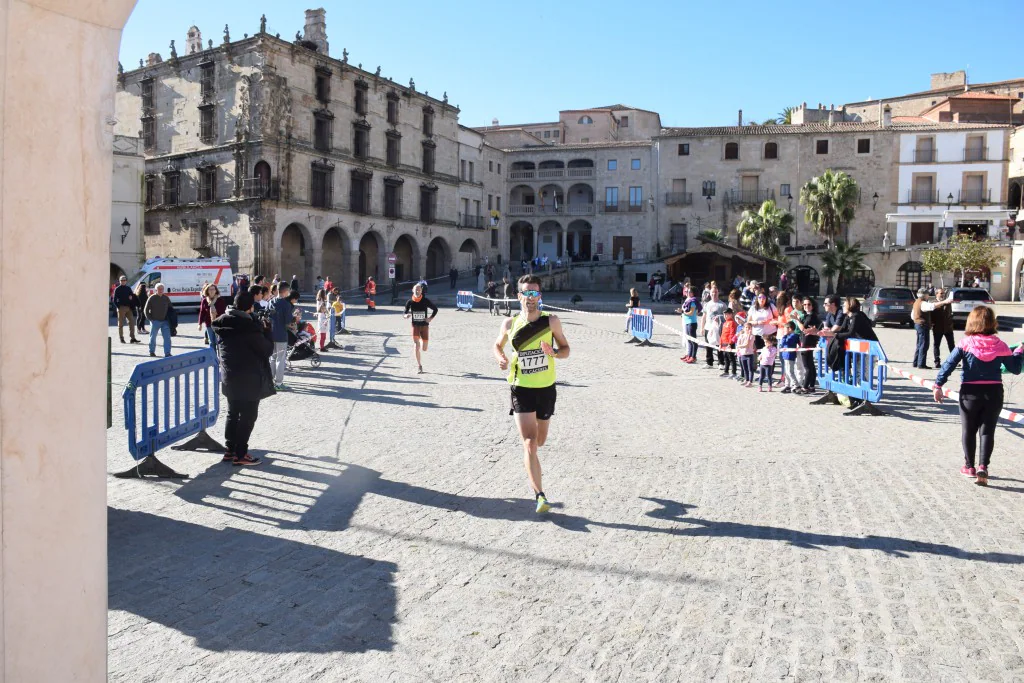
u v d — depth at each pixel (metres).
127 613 4.14
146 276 32.41
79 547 2.12
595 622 4.07
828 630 3.95
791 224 55.91
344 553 5.07
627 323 22.31
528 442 6.01
